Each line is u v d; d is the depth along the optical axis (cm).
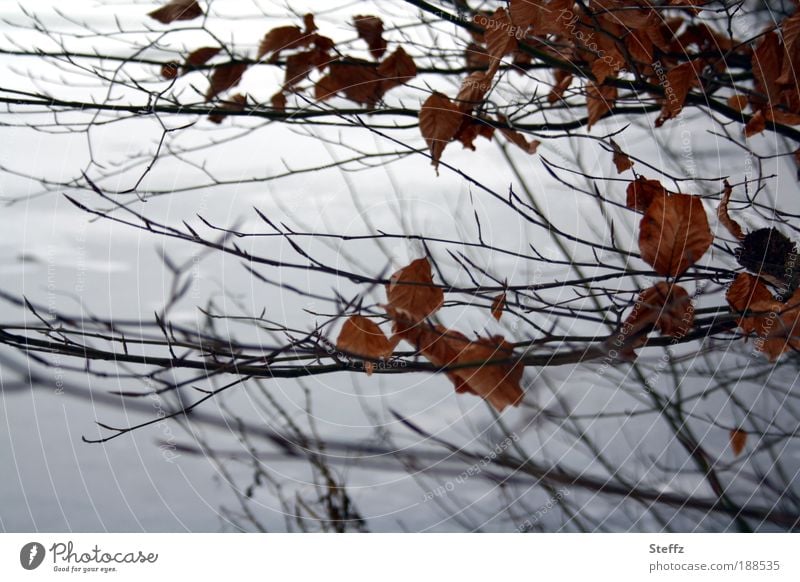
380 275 97
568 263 98
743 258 99
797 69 103
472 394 91
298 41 117
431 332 92
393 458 137
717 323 99
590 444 134
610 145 104
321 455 136
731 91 121
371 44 120
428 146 102
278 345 105
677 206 90
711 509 135
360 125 115
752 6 119
